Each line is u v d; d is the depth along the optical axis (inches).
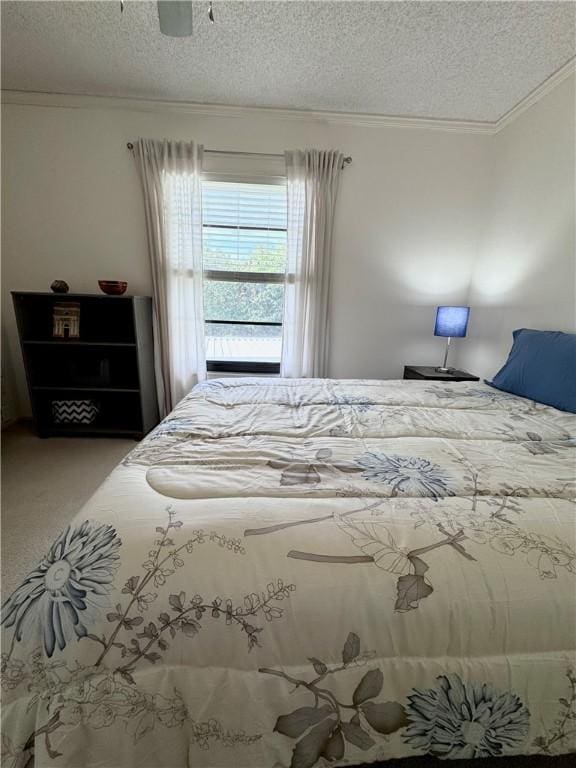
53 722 19.3
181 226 95.0
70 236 96.7
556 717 21.5
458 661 20.8
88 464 81.6
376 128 96.0
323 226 97.2
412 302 108.7
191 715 20.0
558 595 21.5
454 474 33.3
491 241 99.2
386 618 20.7
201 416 49.3
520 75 75.5
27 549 53.9
